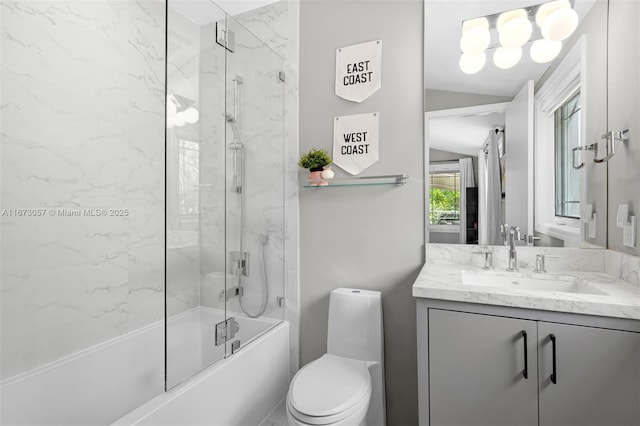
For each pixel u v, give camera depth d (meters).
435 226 1.85
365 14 1.97
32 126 1.53
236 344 1.72
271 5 2.20
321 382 1.49
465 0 1.78
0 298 1.42
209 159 1.59
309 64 2.11
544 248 1.70
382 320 1.88
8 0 1.44
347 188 2.02
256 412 1.80
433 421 1.38
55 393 1.54
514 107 1.72
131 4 1.98
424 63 1.84
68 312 1.65
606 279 1.47
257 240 1.91
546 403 1.22
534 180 1.71
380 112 1.94
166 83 1.37
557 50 1.65
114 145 1.88
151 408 1.23
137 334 1.94
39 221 1.55
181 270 1.43
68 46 1.66
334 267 2.05
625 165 1.43
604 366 1.15
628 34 1.39
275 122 2.06
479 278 1.63
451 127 1.81
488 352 1.30
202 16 1.55
